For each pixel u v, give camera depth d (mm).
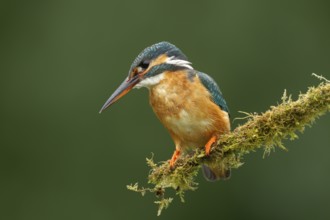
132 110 15344
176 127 9039
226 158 8164
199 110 8828
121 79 15859
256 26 15891
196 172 8477
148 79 9180
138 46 16062
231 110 15516
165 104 9000
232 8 16078
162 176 8578
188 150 9352
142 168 15148
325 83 7297
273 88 15648
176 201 14883
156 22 16078
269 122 7543
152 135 15227
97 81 15852
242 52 15781
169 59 9172
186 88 8906
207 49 15875
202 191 14961
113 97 9328
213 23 15969
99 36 16141
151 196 14938
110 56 15984
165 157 15125
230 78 15680
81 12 16359
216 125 8852
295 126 7441
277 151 15148
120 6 16188
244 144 7805
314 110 7316
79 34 16188
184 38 15984
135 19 16156
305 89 15680
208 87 8977
